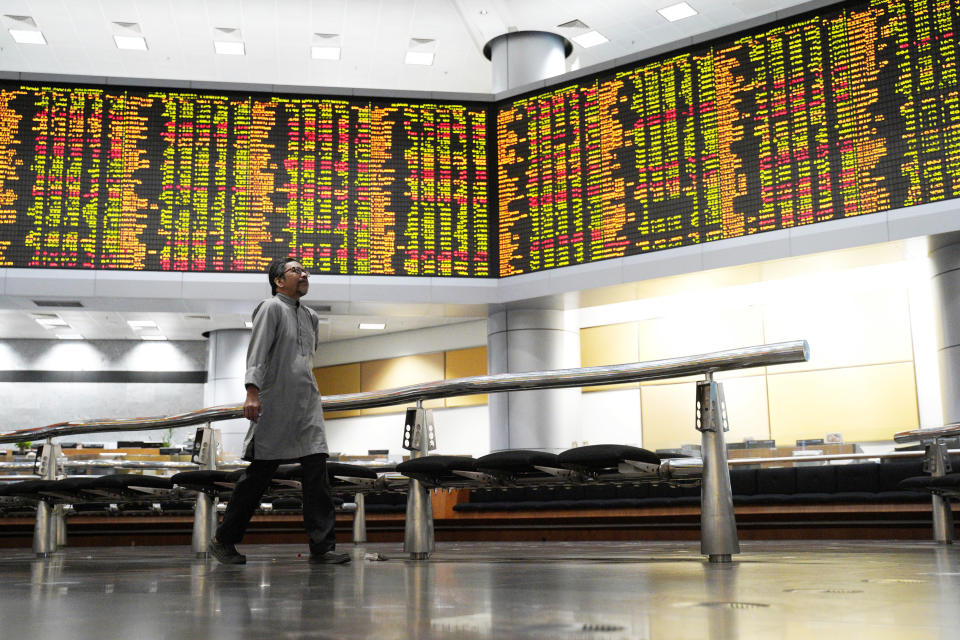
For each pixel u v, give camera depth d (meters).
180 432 12.67
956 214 5.35
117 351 12.87
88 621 1.09
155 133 6.73
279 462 2.54
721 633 0.89
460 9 7.54
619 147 6.58
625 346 9.37
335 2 7.72
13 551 4.07
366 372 11.66
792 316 8.53
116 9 7.84
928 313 7.78
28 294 6.30
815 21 6.04
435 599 1.29
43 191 6.50
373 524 5.70
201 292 6.50
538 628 0.95
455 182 6.93
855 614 1.05
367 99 7.00
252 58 8.72
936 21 5.63
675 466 2.27
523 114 6.99
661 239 6.30
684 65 6.47
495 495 5.99
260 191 6.73
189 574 1.99
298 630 0.97
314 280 6.60
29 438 3.41
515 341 7.15
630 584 1.50
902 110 5.64
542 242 6.71
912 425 7.73
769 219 5.95
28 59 8.68
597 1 7.50
